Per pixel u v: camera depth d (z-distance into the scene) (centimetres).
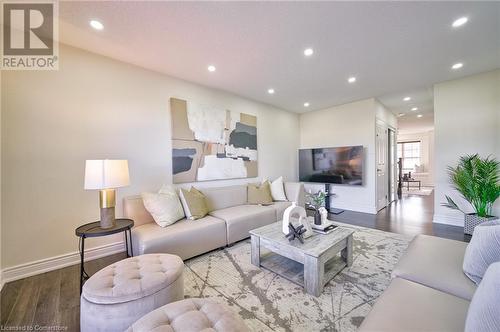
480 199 298
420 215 422
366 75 319
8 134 199
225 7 176
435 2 174
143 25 199
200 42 228
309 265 174
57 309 160
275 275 205
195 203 279
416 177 977
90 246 244
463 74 318
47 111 218
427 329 84
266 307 160
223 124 374
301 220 215
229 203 349
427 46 240
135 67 278
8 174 199
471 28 207
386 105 496
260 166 456
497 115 306
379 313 94
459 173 315
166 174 304
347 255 215
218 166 365
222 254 255
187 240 232
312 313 153
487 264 111
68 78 230
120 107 265
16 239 202
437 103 351
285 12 183
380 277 197
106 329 117
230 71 301
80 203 235
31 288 186
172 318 101
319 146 527
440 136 351
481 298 72
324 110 516
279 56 259
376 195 445
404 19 194
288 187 409
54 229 221
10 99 201
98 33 210
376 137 446
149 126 289
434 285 116
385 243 276
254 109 443
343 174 464
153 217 247
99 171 185
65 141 228
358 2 173
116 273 139
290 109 520
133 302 121
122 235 264
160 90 302
